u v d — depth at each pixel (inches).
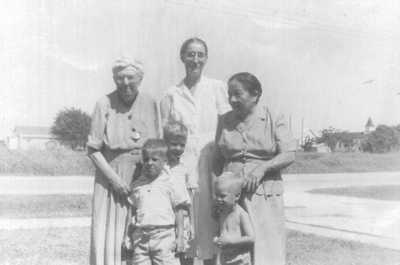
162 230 164.6
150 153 163.2
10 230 284.7
